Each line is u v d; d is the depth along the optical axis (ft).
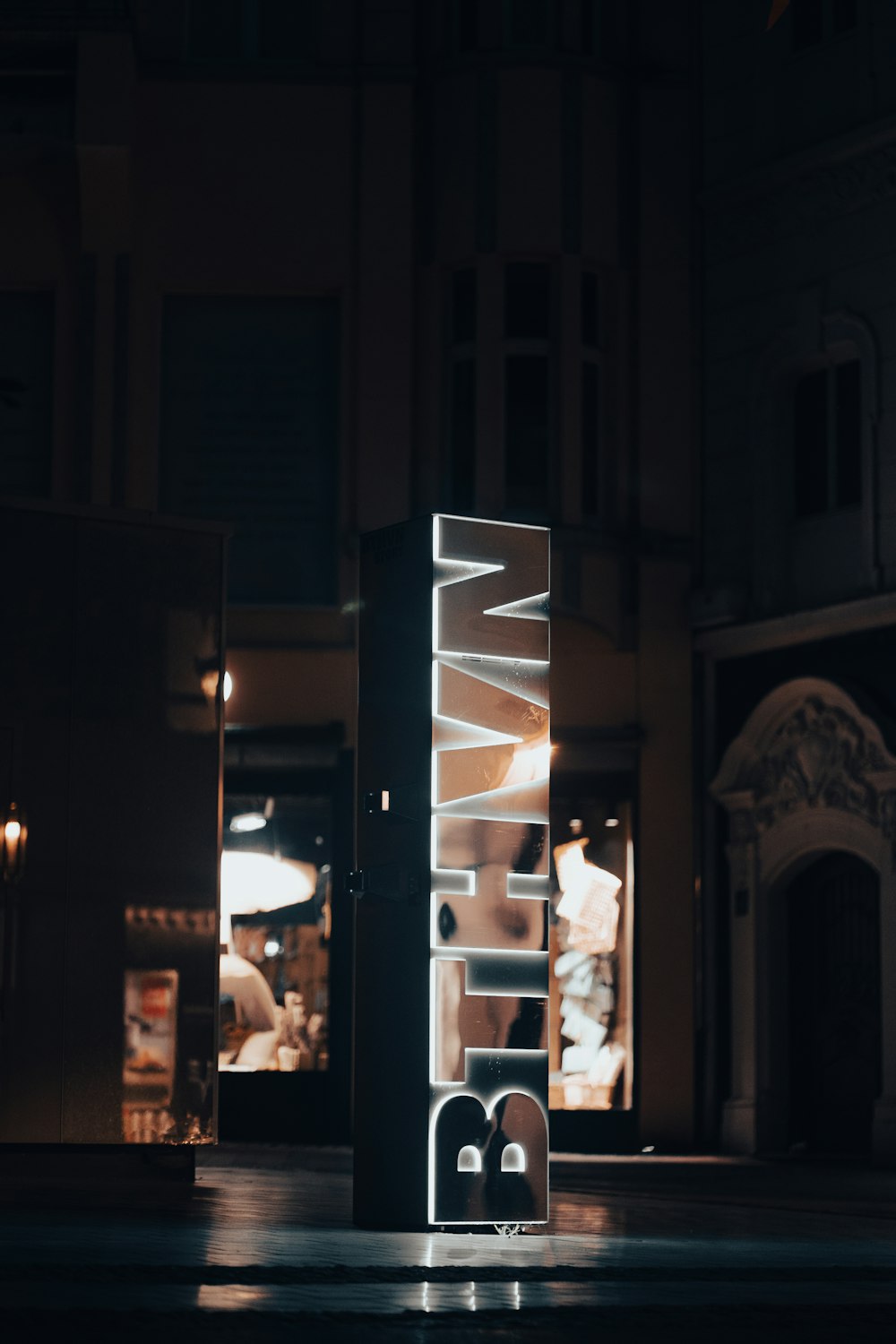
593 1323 26.23
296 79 91.50
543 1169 42.96
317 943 88.28
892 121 82.94
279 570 90.33
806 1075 85.35
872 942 83.20
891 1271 34.35
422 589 43.70
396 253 91.04
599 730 89.81
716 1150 87.10
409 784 43.52
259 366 91.04
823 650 85.05
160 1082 56.29
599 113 91.30
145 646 57.52
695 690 90.33
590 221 90.68
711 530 90.68
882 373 83.30
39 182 89.92
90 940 55.93
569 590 88.63
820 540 86.28
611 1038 88.33
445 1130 42.11
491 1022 42.93
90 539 57.11
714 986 88.38
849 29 86.17
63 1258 32.12
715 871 89.20
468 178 90.48
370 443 90.07
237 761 88.69
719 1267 34.14
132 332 89.61
